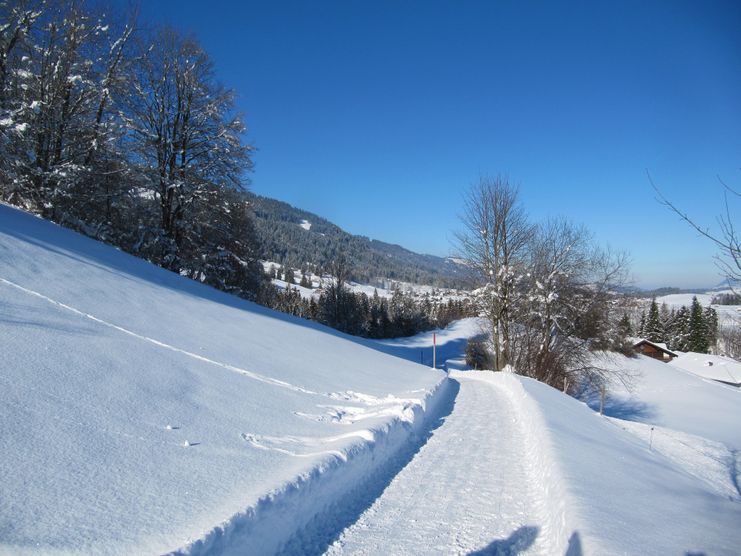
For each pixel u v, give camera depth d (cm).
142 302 1044
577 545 357
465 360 4256
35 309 721
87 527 312
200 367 774
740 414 2888
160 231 2180
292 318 2012
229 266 2716
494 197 2711
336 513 479
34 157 1650
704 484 823
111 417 491
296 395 815
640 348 6019
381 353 2009
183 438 502
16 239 1020
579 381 2909
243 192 2383
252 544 360
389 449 689
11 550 271
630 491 533
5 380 477
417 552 402
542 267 2756
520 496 548
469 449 756
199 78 2245
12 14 1548
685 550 374
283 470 470
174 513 352
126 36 1934
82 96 1780
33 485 342
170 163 2194
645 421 2727
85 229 1889
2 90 1545
